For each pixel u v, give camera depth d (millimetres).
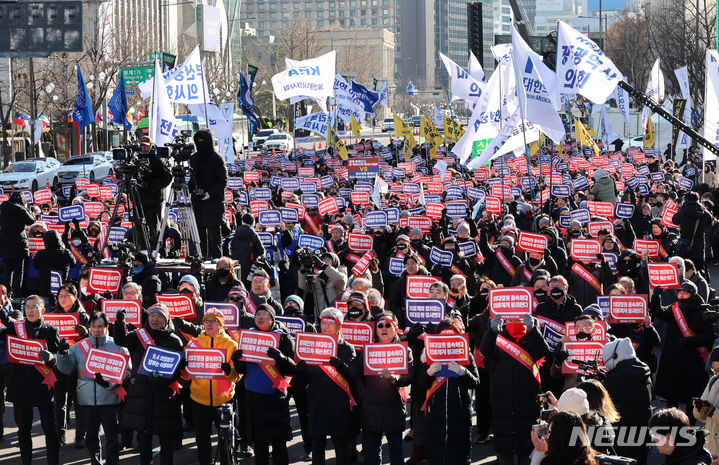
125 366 10359
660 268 13211
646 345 12094
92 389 10492
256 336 10070
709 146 18453
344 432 10062
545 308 11391
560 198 24047
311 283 15312
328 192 28141
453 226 21016
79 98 38562
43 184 47969
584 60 20219
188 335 11438
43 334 11188
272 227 19953
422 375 10148
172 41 128125
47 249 17062
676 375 11742
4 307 13500
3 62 58594
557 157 42625
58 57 60719
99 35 72125
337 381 10016
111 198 28203
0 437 12578
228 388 10367
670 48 69438
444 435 9953
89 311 13984
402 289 15289
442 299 11273
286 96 34719
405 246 15430
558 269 15938
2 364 11984
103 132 62250
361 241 17984
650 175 36219
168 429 10305
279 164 42812
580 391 7477
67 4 23297
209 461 10469
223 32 135125
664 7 74438
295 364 10055
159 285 13547
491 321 10227
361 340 10781
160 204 16969
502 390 10195
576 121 30266
